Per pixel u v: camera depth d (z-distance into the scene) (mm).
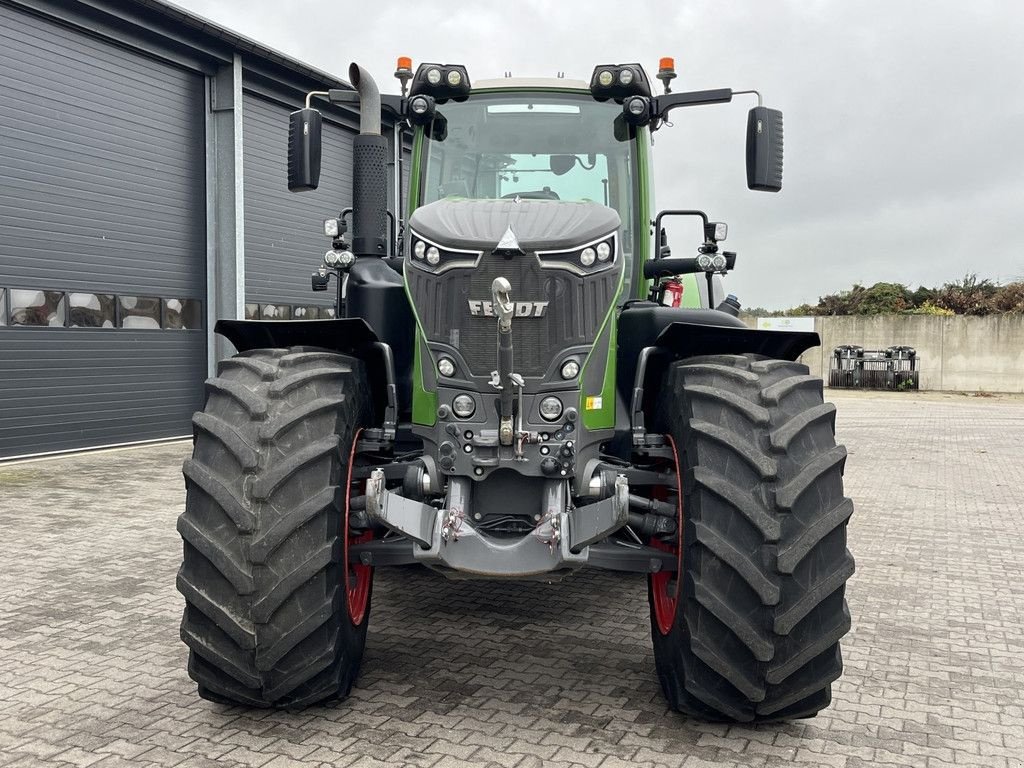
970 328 24594
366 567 3531
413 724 3072
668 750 2900
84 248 10883
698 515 2867
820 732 3088
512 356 3076
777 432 2861
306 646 2902
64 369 10680
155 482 8680
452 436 3145
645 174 4277
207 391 3064
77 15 10531
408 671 3602
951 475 9695
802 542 2764
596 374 3223
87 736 2980
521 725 3076
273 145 13781
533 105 4324
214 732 3006
